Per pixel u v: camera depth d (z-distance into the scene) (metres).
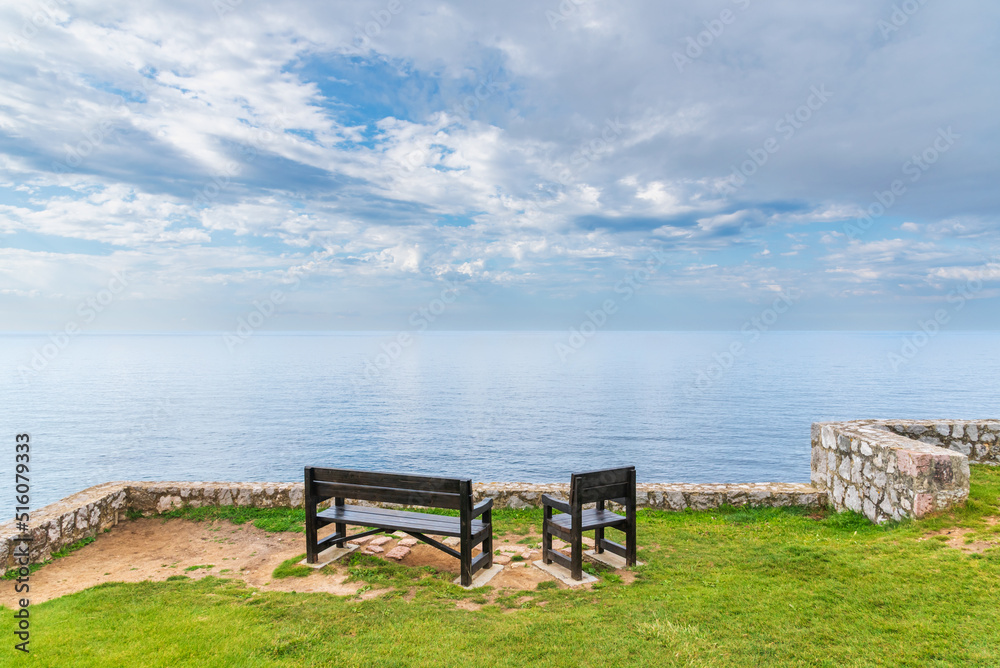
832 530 6.54
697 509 7.62
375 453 79.69
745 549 5.70
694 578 4.87
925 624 3.58
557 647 3.50
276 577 5.17
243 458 77.44
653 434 93.94
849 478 7.09
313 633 3.75
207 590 4.79
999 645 3.24
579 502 4.95
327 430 98.31
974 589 4.02
